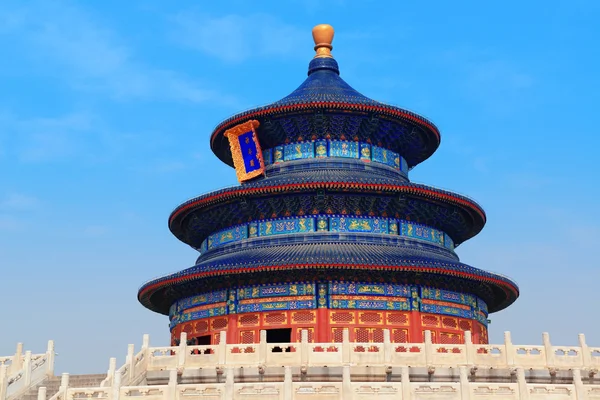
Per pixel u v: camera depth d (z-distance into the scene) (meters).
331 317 71.12
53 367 60.56
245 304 73.56
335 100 81.06
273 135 85.50
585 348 59.50
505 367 57.97
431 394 49.06
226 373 50.81
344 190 76.06
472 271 73.88
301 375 56.28
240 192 76.50
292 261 69.94
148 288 79.00
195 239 89.06
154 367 58.16
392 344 57.19
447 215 82.00
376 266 70.06
